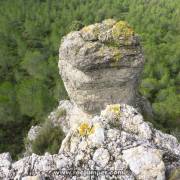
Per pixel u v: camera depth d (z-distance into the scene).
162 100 28.77
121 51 14.14
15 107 27.22
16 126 26.42
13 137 25.48
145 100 18.89
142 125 7.99
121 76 14.41
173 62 35.75
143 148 7.06
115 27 14.49
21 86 29.31
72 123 16.66
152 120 17.98
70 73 14.99
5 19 41.91
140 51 14.47
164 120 20.50
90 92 14.88
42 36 39.97
